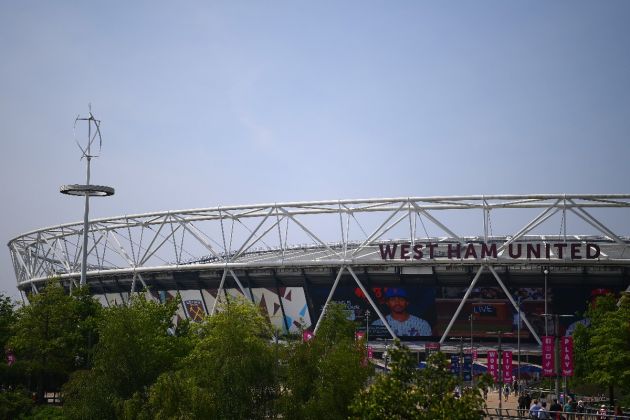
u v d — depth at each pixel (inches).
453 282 3789.4
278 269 3986.2
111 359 1899.6
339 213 3863.2
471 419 1166.3
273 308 4106.8
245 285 4131.4
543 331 3752.5
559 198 3587.6
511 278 3703.3
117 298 4719.5
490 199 3651.6
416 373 1258.6
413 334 3912.4
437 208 3700.8
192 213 4158.5
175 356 2331.4
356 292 3929.6
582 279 3639.3
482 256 3656.5
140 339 1979.6
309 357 1676.9
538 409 1924.2
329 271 3900.1
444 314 3855.8
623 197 3538.4
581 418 2065.7
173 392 1638.8
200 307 4343.0
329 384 1596.9
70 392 1872.5
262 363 1721.2
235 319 1846.7
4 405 2108.8
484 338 3853.3
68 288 4906.5
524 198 3622.0
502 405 2721.5
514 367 3656.5
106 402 1817.2
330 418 1560.0
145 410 1712.6
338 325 2770.7
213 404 1635.1
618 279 3602.4
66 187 2723.9
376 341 3924.7
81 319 2632.9
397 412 1200.8
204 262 4461.1
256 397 1713.8
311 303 4015.8
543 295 3722.9
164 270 4244.6
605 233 3555.6
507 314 3786.9
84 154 2768.2
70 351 2501.2
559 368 2477.9
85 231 2743.6
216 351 1796.3
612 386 2493.8
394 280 3843.5
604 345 2492.6
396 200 3725.4
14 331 2645.2
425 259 3695.9
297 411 1611.7
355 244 4439.0
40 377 2506.2
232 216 4087.1
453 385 1221.7
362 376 1615.4
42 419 2087.8
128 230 4429.1
